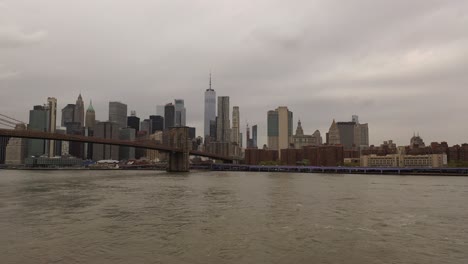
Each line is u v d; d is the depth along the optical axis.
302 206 61.28
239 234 39.31
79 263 28.95
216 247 34.03
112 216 49.91
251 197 75.62
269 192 88.25
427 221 47.88
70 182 125.06
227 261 30.00
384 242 36.44
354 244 35.62
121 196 75.81
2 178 154.50
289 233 40.00
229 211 55.19
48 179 146.38
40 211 53.84
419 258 31.30
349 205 62.94
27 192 83.62
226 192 87.56
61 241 35.50
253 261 30.09
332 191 92.25
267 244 35.28
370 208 59.38
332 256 31.66
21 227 42.00
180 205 61.75
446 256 31.92
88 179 147.88
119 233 39.25
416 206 62.25
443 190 98.50
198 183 125.25
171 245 34.53
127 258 30.41
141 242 35.50
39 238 36.66
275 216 50.81
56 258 30.17
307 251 33.06
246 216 50.69
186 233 39.56
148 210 55.72
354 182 141.12
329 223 45.91
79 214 51.38
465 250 33.75
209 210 56.09
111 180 141.00
